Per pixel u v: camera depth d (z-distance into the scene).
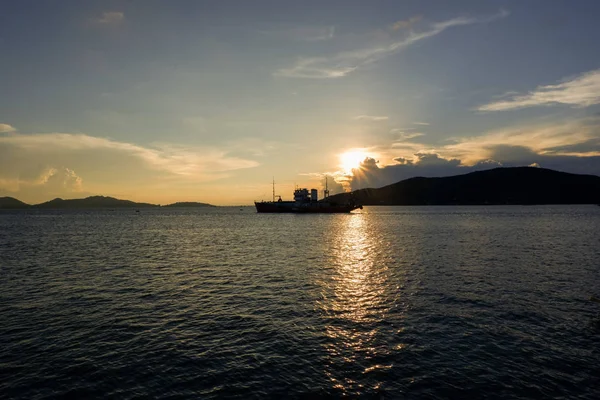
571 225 96.12
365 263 38.56
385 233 77.56
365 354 15.73
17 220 156.25
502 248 49.94
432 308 22.06
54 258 42.88
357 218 159.25
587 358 15.27
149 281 29.91
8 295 25.38
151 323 19.64
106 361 15.09
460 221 121.62
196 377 13.81
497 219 131.38
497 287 27.20
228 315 20.95
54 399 12.37
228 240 65.25
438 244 55.59
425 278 30.56
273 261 40.38
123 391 12.87
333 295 25.22
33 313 21.33
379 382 13.41
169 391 12.87
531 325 19.08
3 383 13.33
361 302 23.47
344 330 18.55
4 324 19.42
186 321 19.97
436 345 16.61
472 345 16.59
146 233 82.44
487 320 19.86
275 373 14.11
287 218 166.25
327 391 12.81
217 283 29.09
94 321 19.97
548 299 23.91
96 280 30.33
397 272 33.31
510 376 13.81
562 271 33.22
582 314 20.83
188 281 29.88
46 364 14.81
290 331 18.44
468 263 37.78
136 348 16.39
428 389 12.92
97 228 100.75
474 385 13.18
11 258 42.72
